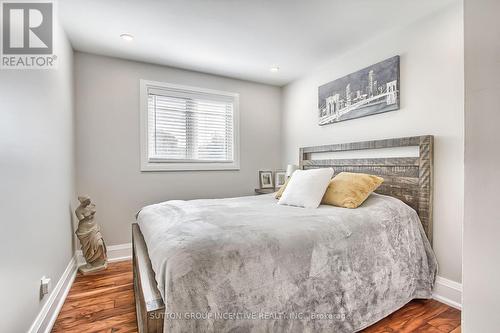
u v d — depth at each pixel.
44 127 1.78
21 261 1.36
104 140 2.91
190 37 2.50
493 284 0.71
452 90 1.96
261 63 3.12
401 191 2.23
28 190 1.49
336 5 2.00
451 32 1.97
